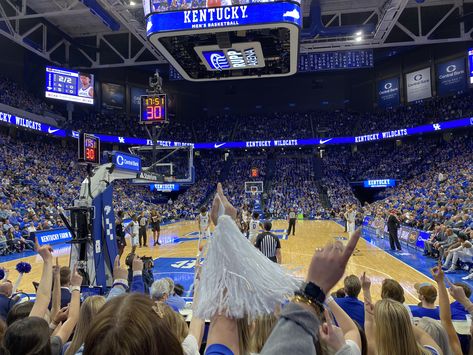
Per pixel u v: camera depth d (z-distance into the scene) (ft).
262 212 113.70
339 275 2.64
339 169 136.87
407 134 117.80
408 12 105.70
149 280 21.76
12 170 80.38
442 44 120.98
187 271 36.14
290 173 136.15
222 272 2.78
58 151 110.32
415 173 118.52
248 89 154.92
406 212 60.85
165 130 142.72
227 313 2.67
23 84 108.78
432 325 9.00
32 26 106.32
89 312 7.39
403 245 53.16
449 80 119.03
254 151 151.12
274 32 31.73
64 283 13.82
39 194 76.64
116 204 94.68
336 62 106.73
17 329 5.32
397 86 133.18
